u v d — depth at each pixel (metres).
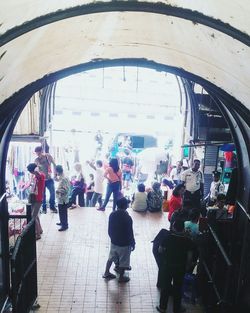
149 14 3.11
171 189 10.70
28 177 11.17
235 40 2.99
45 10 2.59
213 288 5.16
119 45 4.04
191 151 11.38
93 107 15.15
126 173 13.38
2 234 4.96
